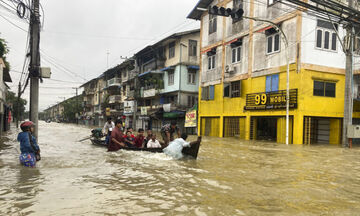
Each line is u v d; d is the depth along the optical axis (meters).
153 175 6.15
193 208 3.93
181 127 29.02
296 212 3.83
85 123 69.62
